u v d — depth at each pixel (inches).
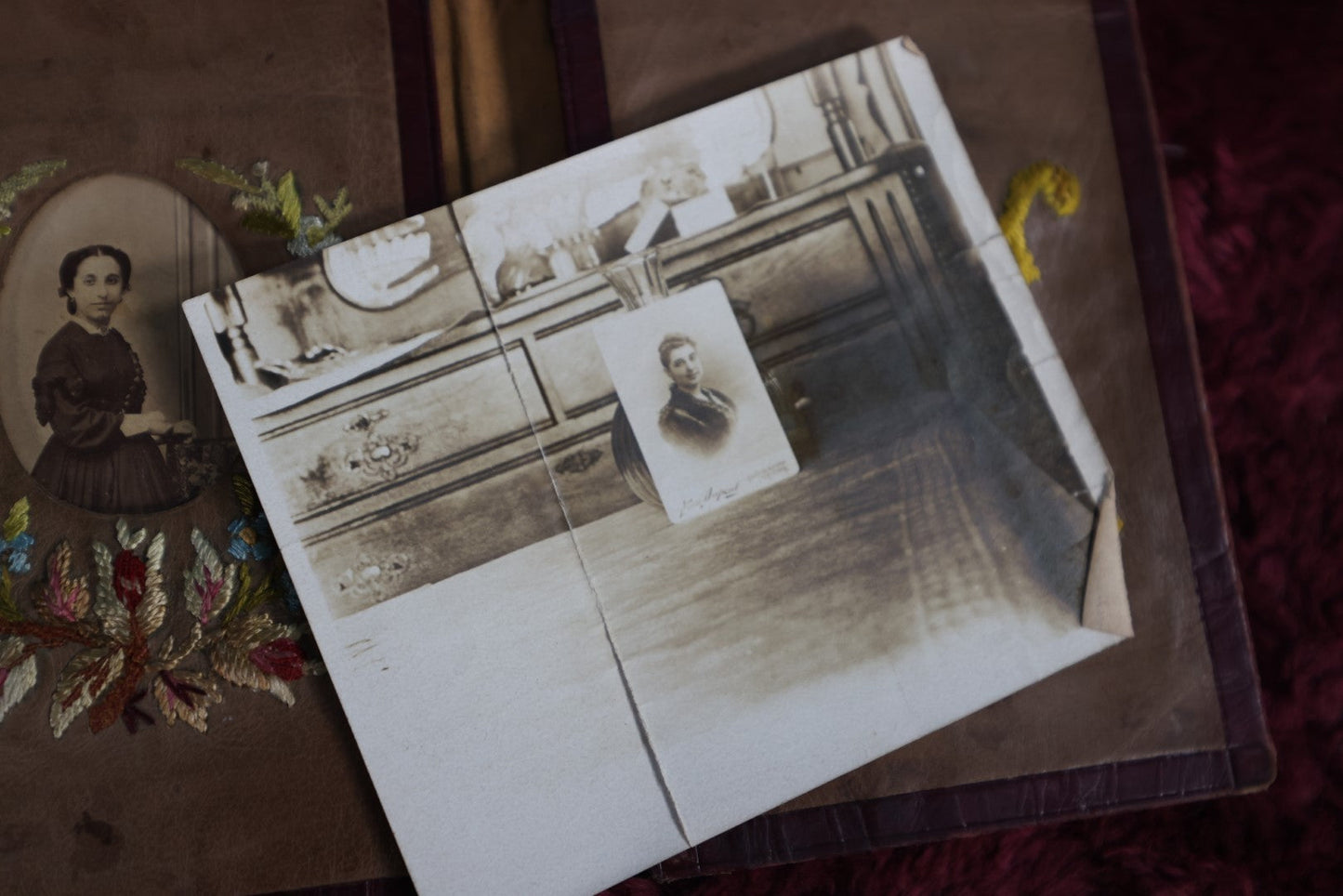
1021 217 15.0
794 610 14.0
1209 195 17.7
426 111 14.6
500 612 13.5
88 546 13.4
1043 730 14.6
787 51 15.0
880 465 14.3
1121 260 15.2
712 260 14.3
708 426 14.1
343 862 13.5
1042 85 15.3
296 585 13.1
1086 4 15.5
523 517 13.6
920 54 14.8
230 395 13.2
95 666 13.3
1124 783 14.7
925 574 14.3
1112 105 15.4
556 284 13.9
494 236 13.9
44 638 13.3
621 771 13.6
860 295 14.5
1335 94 17.6
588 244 14.0
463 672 13.4
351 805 13.5
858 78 14.7
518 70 14.9
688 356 14.1
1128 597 14.9
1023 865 16.3
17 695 13.2
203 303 13.3
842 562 14.2
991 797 14.5
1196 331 17.6
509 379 13.8
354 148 14.4
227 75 14.3
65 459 13.3
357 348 13.5
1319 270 17.5
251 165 14.1
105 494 13.4
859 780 14.4
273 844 13.4
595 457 13.8
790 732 13.9
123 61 14.1
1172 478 15.1
